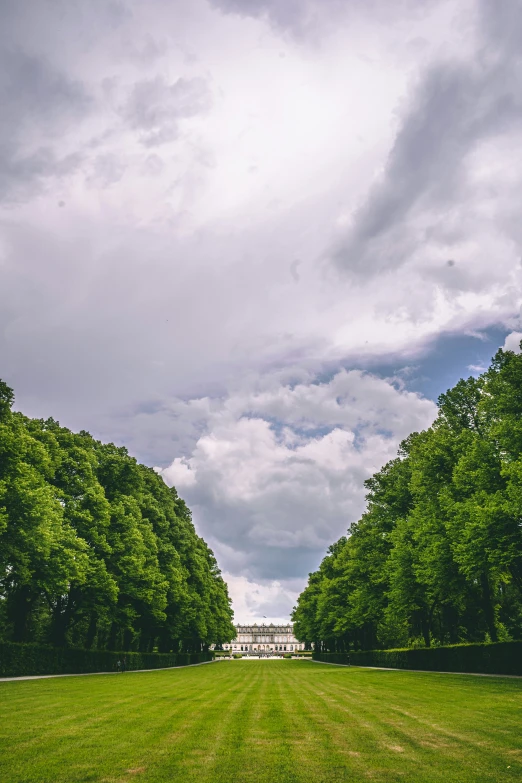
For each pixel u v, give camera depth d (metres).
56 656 45.31
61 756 13.29
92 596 49.41
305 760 12.99
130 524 54.81
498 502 34.16
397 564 50.06
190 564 79.38
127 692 29.16
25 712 20.48
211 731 16.81
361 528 73.56
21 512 37.16
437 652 47.22
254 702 25.23
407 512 56.78
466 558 35.62
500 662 38.94
